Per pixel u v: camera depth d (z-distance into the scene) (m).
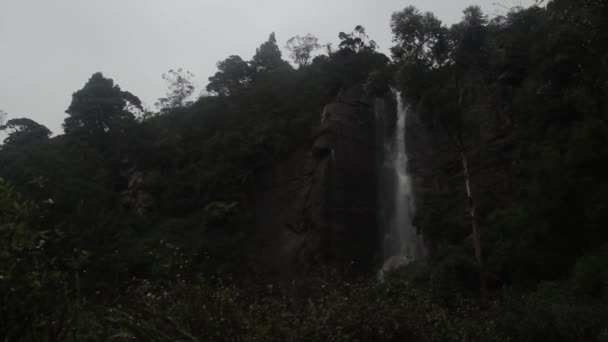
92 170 40.25
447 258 19.83
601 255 16.28
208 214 36.47
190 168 42.03
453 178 30.70
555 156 21.67
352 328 6.77
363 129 39.06
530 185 23.05
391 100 40.91
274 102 45.28
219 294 6.47
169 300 6.06
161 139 44.19
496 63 27.75
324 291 7.91
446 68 19.27
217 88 54.31
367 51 43.59
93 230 30.16
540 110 26.98
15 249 3.63
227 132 42.25
